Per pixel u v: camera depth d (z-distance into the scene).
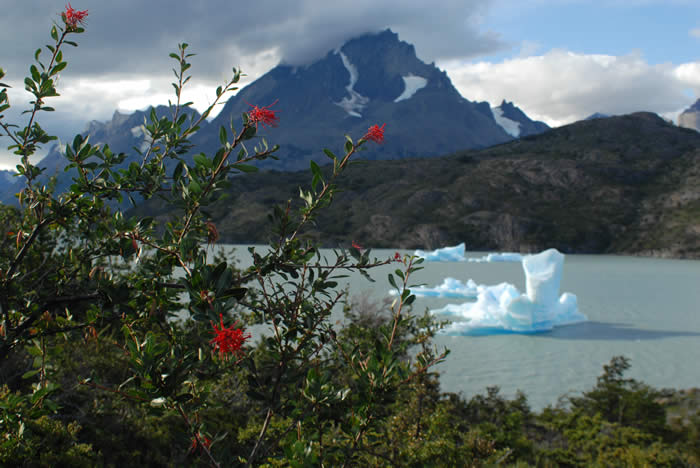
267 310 2.48
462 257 122.62
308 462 2.04
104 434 6.13
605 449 12.70
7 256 3.06
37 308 2.52
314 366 2.62
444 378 29.53
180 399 2.04
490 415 16.98
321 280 2.54
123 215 2.59
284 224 2.44
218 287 1.94
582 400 21.61
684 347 39.44
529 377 30.14
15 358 4.00
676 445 14.25
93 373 2.12
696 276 93.56
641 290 74.81
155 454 6.18
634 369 32.78
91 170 2.66
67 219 2.77
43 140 2.75
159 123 2.77
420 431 7.00
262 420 7.39
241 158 2.25
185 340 2.17
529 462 11.70
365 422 2.60
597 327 47.50
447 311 52.19
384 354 2.57
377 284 64.25
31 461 4.47
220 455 2.29
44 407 2.51
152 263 2.40
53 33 2.71
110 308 2.42
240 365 2.27
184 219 2.43
